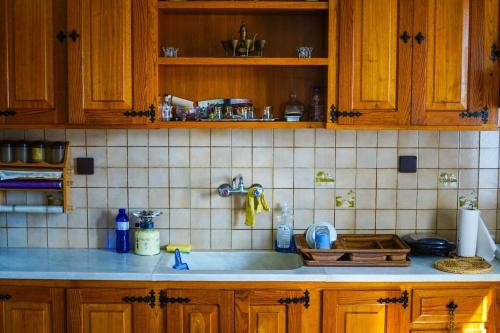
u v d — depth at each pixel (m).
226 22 2.73
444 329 2.36
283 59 2.45
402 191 2.82
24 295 2.36
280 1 2.46
